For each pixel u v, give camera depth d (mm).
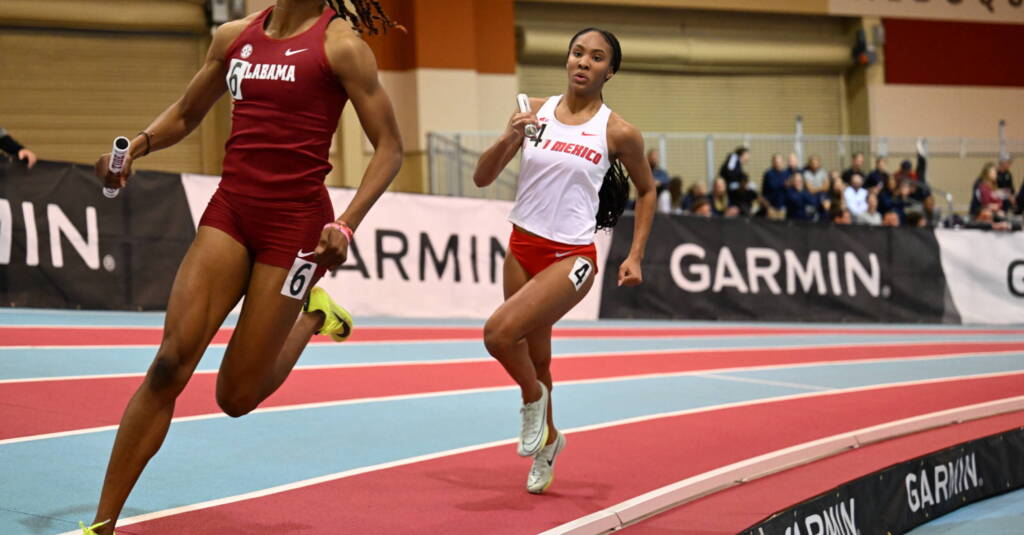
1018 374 10516
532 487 5160
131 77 20094
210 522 4410
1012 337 15320
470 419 7078
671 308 16281
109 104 19953
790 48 25203
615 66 5289
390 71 21359
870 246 17625
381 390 8031
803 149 23438
